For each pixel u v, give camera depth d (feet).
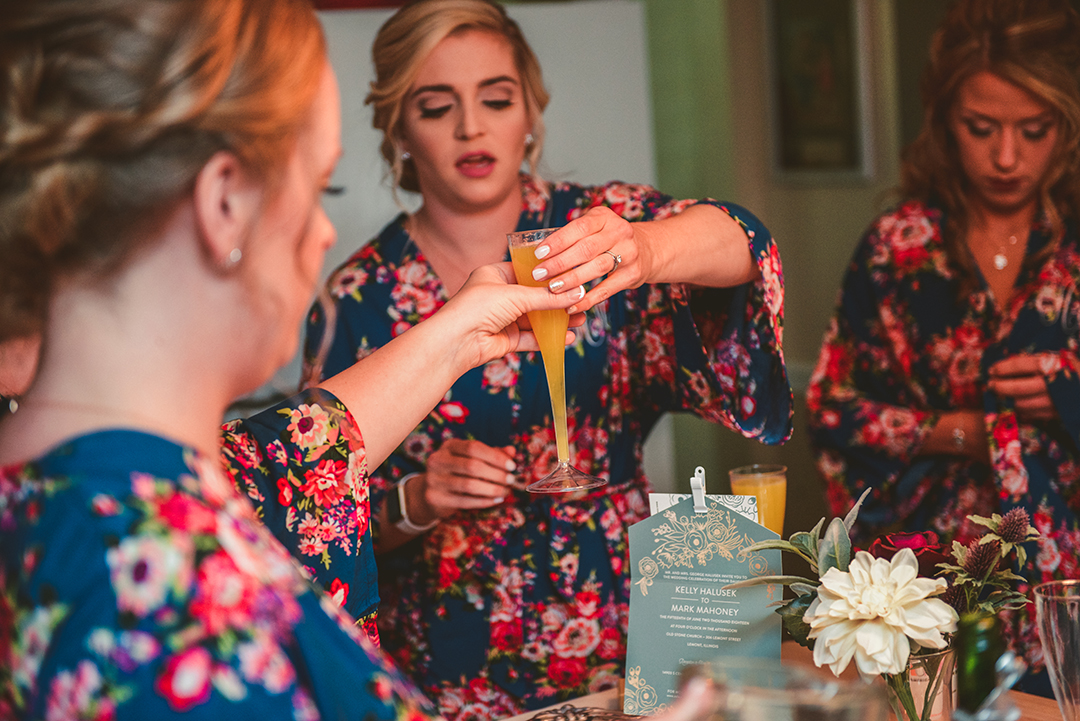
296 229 1.96
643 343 5.23
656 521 3.51
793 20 14.99
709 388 4.56
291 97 1.84
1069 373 5.89
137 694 1.52
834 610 2.93
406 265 5.64
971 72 6.08
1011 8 5.98
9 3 1.70
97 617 1.57
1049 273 6.21
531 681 5.12
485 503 4.98
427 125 5.36
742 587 3.39
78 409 1.81
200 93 1.70
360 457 3.35
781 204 15.94
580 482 3.73
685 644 3.47
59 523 1.66
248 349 1.95
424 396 3.51
